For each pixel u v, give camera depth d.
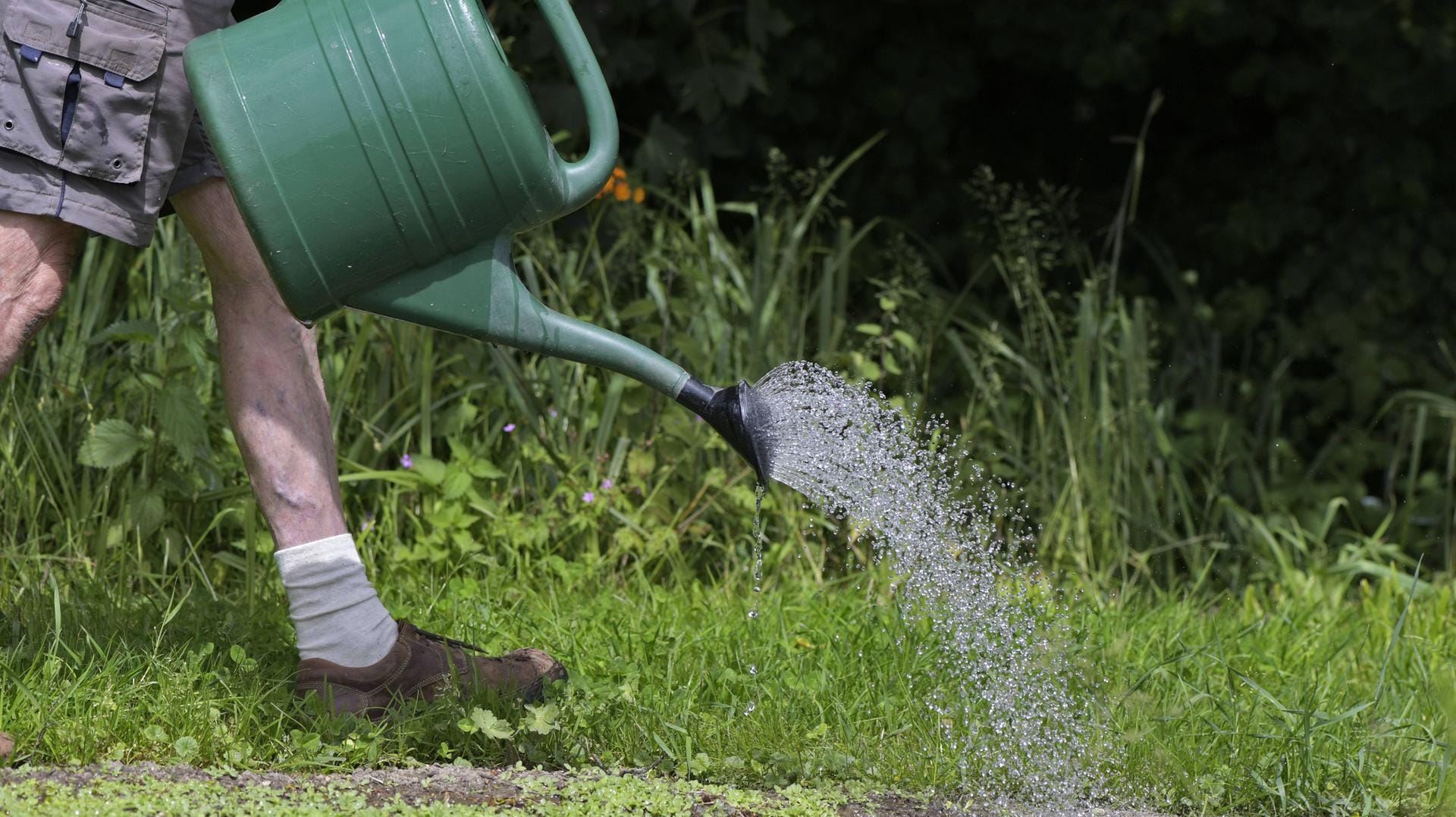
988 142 13.41
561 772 4.89
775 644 6.27
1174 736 5.43
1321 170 12.63
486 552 7.86
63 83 4.35
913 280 10.89
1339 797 5.12
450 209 4.34
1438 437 11.95
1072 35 12.08
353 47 4.25
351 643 5.05
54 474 7.51
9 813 3.92
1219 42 12.14
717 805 4.59
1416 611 7.83
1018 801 4.98
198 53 4.25
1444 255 12.54
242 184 4.21
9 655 5.11
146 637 5.67
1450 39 11.94
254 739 4.79
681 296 9.71
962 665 5.71
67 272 4.59
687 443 8.59
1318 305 12.41
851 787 4.93
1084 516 9.26
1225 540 9.82
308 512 5.02
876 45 12.30
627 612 6.85
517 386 8.59
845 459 4.90
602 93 4.62
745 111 12.12
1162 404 10.82
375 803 4.42
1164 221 13.40
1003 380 10.53
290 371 5.02
